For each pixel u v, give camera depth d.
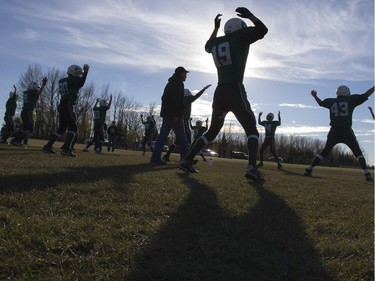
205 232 2.88
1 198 3.33
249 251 2.56
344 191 6.14
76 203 3.42
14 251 2.23
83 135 68.06
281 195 4.96
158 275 2.08
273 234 2.95
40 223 2.72
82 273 2.04
